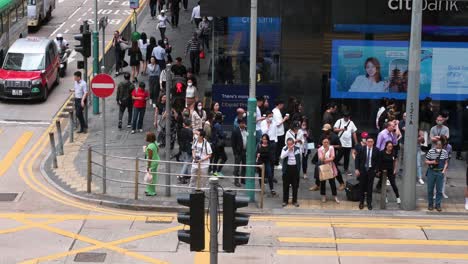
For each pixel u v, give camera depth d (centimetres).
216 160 4097
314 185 4053
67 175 4209
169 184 3822
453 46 4722
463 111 4747
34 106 5716
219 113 4122
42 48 5978
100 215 3572
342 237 3284
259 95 4700
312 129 4728
